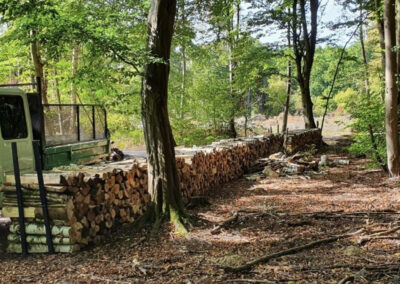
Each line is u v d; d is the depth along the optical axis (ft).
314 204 24.53
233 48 70.59
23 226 16.37
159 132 20.48
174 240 17.69
